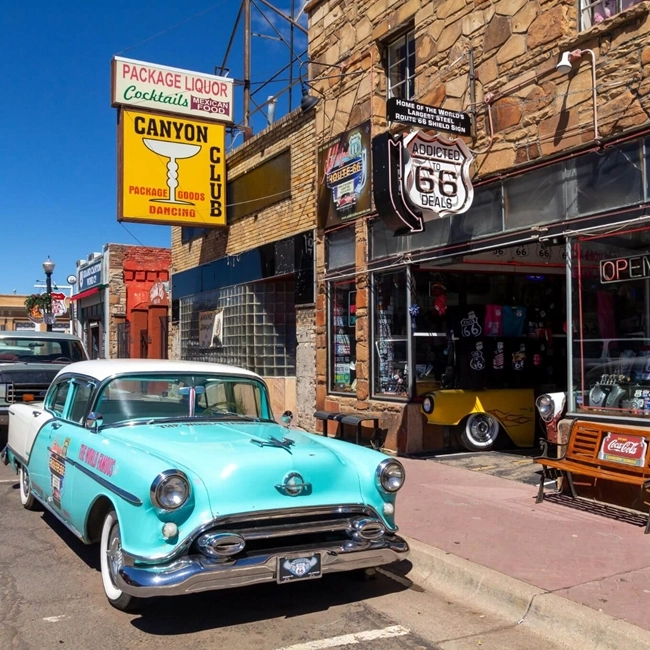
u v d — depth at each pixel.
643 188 6.63
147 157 13.60
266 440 5.10
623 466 6.23
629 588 4.66
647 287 6.61
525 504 6.94
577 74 7.33
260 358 14.30
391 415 10.03
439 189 8.14
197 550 4.20
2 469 9.94
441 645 4.22
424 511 6.73
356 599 4.98
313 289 12.03
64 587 5.12
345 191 11.11
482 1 8.66
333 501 4.59
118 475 4.51
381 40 10.51
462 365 9.98
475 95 8.73
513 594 4.67
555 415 7.43
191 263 17.78
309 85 11.96
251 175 14.48
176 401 5.82
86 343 28.98
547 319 10.74
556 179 7.59
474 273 10.38
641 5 6.63
